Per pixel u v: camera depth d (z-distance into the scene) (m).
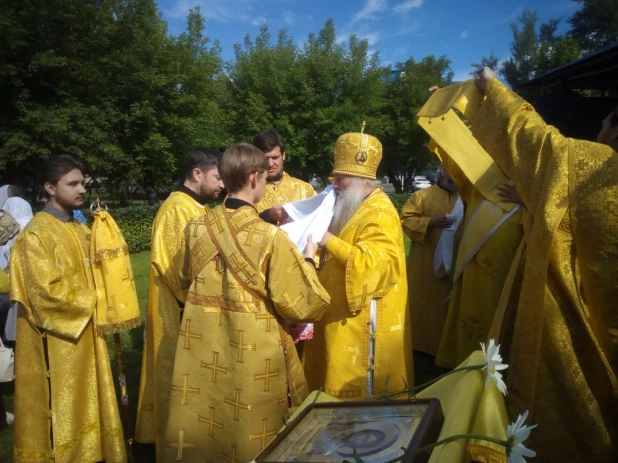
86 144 16.92
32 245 2.77
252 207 2.41
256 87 25.00
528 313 2.19
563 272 2.14
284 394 2.30
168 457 2.38
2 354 3.48
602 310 2.14
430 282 4.76
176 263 2.74
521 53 25.92
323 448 1.28
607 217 2.03
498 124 2.37
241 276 2.27
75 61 16.70
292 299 2.26
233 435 2.25
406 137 32.06
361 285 2.63
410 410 1.39
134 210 12.62
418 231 4.73
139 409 3.35
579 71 5.81
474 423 1.40
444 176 4.82
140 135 20.41
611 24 21.97
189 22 24.53
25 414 2.85
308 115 24.33
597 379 2.16
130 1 20.34
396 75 32.97
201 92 23.36
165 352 3.17
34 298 2.76
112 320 2.97
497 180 3.20
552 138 2.20
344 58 25.97
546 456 2.23
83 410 2.97
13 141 15.06
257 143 3.95
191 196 3.25
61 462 2.85
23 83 15.56
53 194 2.96
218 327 2.33
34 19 15.75
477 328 3.47
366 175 2.90
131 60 19.27
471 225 3.51
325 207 2.91
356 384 2.78
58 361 2.87
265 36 26.28
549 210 2.10
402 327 2.87
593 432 2.18
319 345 2.91
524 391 2.21
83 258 3.03
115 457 2.98
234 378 2.26
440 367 4.33
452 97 2.67
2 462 3.29
